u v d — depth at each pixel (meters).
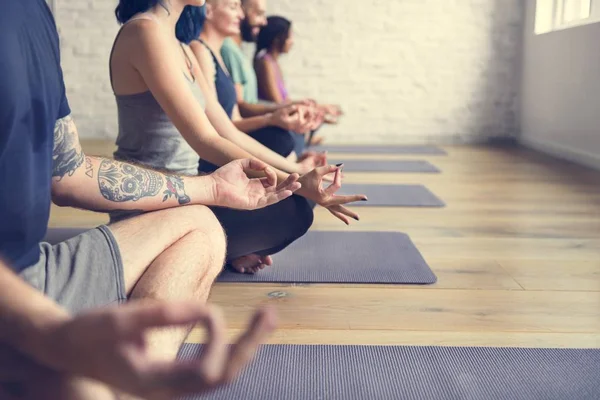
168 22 1.88
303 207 2.06
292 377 1.47
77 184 1.22
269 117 2.94
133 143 1.92
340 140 7.04
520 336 1.75
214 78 2.75
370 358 1.58
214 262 1.28
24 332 0.58
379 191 3.95
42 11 0.96
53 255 1.08
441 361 1.57
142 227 1.21
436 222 3.13
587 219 3.22
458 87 6.91
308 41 6.86
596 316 1.90
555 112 5.91
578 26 5.36
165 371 0.51
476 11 6.78
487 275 2.29
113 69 1.85
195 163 2.04
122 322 0.52
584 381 1.46
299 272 2.26
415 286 2.16
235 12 2.84
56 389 0.62
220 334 0.52
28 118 0.89
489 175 4.68
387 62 6.89
